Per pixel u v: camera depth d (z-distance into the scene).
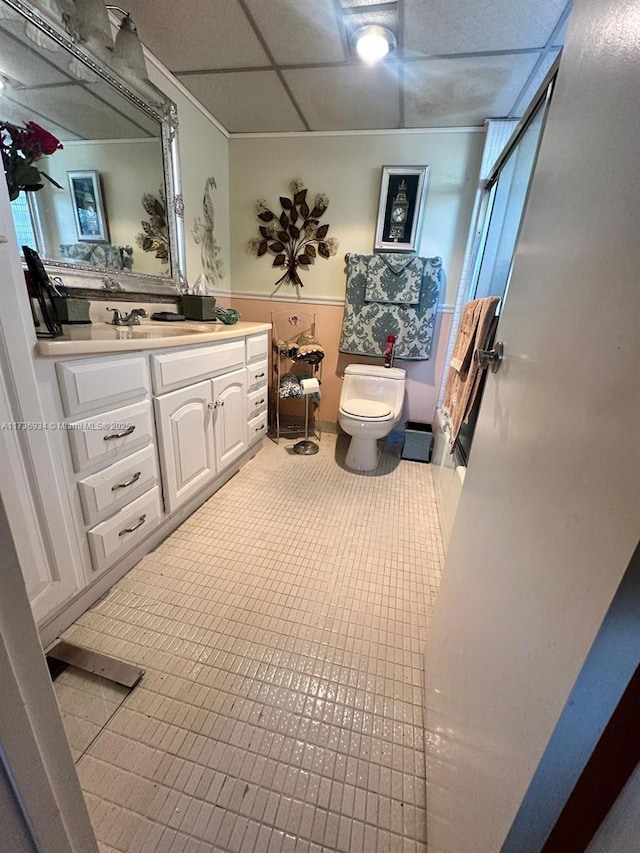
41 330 1.10
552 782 0.39
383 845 0.74
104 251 1.55
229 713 0.96
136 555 1.44
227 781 0.83
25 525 0.95
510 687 0.51
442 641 0.92
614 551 0.33
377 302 2.44
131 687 1.00
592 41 0.51
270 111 2.07
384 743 0.91
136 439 1.28
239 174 2.47
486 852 0.49
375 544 1.66
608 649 0.34
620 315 0.37
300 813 0.78
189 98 1.94
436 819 0.72
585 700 0.36
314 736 0.92
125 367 1.19
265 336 2.23
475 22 1.32
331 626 1.23
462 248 2.33
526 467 0.57
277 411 2.73
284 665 1.09
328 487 2.14
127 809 0.77
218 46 1.54
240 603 1.30
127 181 1.62
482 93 1.78
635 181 0.37
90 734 0.90
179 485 1.57
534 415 0.57
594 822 0.37
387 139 2.24
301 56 1.58
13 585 0.34
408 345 2.47
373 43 1.43
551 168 0.62
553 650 0.41
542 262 0.62
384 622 1.26
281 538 1.66
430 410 2.68
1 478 0.88
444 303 2.46
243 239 2.59
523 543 0.54
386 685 1.05
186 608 1.26
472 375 1.47
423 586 1.43
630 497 0.32
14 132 1.12
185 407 1.54
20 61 1.15
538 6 1.23
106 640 1.13
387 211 2.33
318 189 2.40
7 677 0.34
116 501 1.23
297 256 2.56
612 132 0.43
